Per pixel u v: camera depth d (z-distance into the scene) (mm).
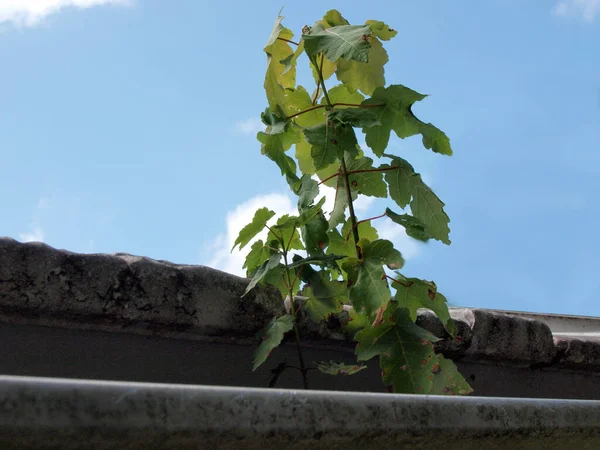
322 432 822
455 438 968
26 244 1294
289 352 1496
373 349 1431
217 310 1408
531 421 1081
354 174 1508
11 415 626
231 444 755
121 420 680
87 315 1322
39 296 1293
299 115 1499
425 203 1470
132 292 1347
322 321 1494
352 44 1365
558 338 1739
